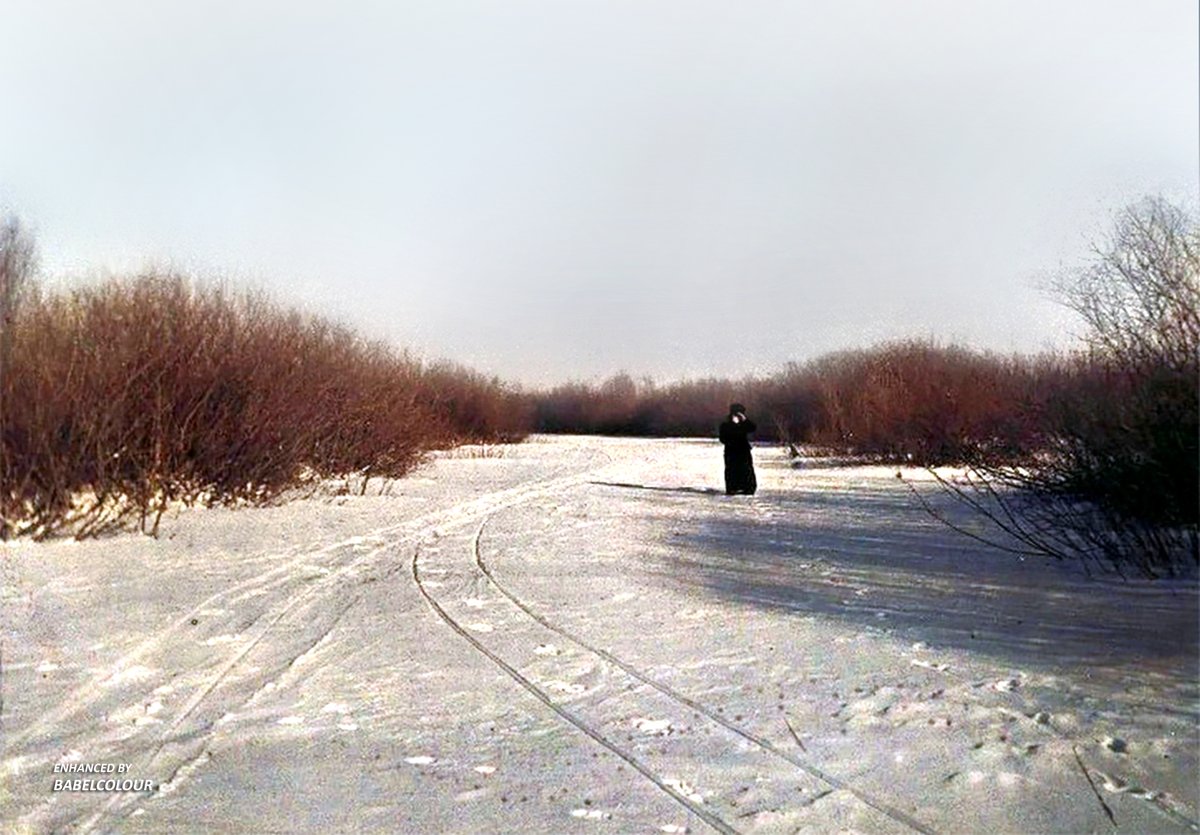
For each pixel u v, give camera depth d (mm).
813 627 9352
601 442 64750
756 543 15070
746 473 23641
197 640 8820
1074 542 13023
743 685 7492
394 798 5441
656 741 6305
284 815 5215
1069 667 7770
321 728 6590
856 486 25078
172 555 12867
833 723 6594
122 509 14320
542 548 14906
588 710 6945
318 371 20906
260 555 13352
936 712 6770
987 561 12680
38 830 5027
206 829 5051
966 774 5699
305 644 8789
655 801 5371
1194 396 10156
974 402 24594
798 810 5238
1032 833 4973
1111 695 7051
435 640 8984
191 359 16312
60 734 6410
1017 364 22969
